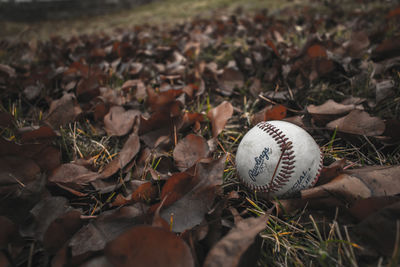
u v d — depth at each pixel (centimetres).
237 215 22
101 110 35
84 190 26
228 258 18
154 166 28
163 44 71
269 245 22
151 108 36
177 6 183
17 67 53
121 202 23
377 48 40
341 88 39
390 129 27
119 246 17
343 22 77
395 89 34
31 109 39
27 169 24
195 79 44
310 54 41
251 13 117
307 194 22
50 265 20
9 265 20
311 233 22
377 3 92
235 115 38
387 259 19
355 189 22
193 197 22
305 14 90
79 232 21
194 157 27
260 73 45
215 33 79
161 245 17
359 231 20
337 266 20
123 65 52
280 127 26
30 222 22
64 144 30
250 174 25
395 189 22
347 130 29
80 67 46
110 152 32
